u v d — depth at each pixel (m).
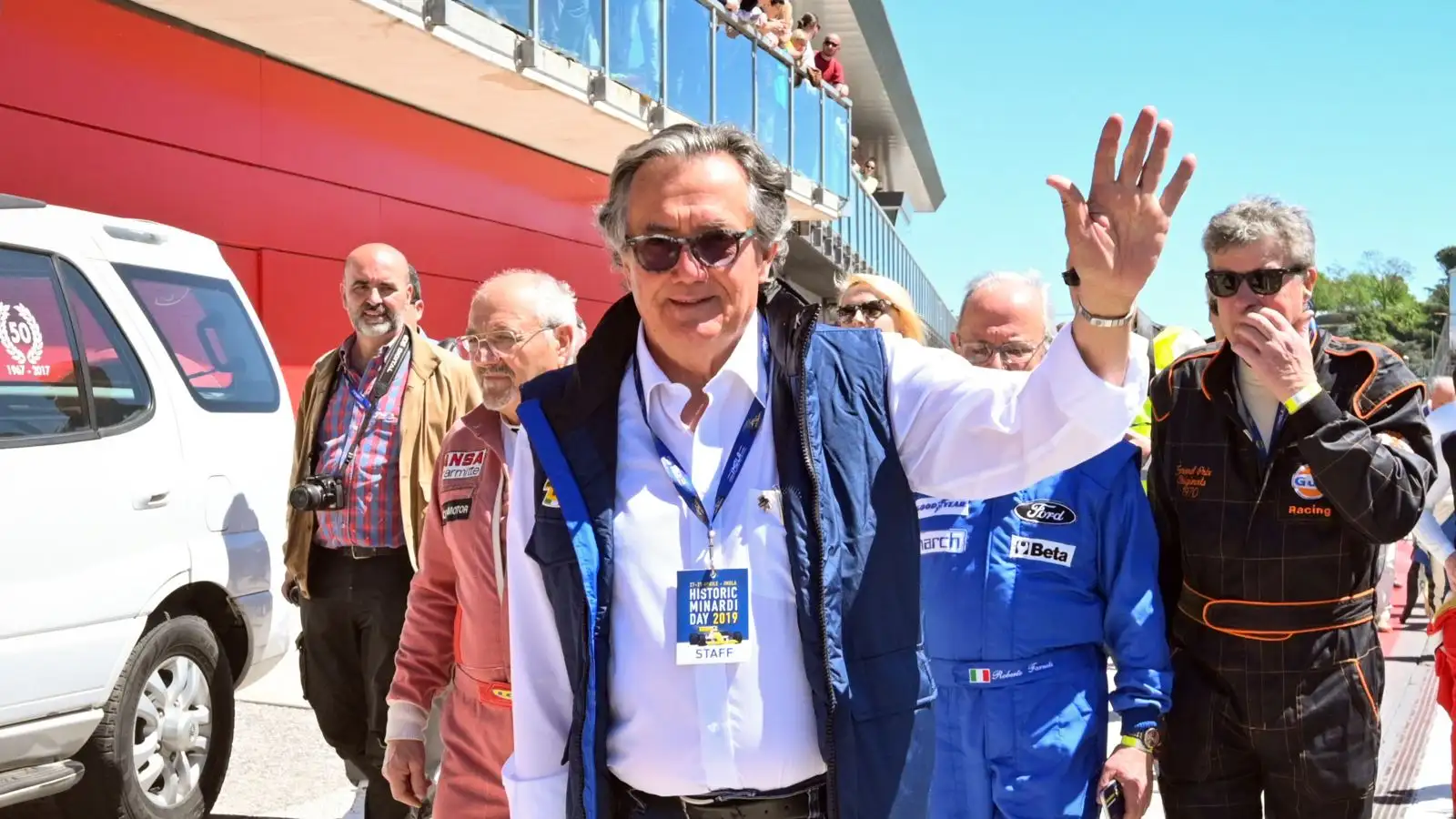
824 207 15.51
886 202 34.91
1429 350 93.00
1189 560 2.98
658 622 1.89
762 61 13.59
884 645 1.86
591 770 1.89
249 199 8.98
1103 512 2.84
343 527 4.24
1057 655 2.81
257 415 5.10
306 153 9.54
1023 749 2.75
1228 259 2.84
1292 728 2.87
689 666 1.88
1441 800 5.06
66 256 4.43
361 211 10.16
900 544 1.90
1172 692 3.01
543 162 12.99
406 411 4.26
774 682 1.87
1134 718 2.75
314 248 9.62
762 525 1.89
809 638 1.83
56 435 4.08
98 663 4.02
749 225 1.90
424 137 10.92
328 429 4.37
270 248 9.17
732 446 1.94
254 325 5.35
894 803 1.84
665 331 1.91
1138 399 1.71
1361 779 2.87
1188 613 3.01
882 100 30.75
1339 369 2.91
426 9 8.67
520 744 2.13
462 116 11.19
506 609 2.90
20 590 3.79
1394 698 7.06
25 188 7.21
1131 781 2.68
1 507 3.79
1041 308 3.06
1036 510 2.84
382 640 4.20
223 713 4.68
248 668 4.86
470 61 9.34
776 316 1.96
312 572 4.29
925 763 1.90
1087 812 2.74
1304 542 2.84
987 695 2.79
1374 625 2.94
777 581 1.88
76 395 4.21
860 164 27.05
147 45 8.06
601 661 1.89
